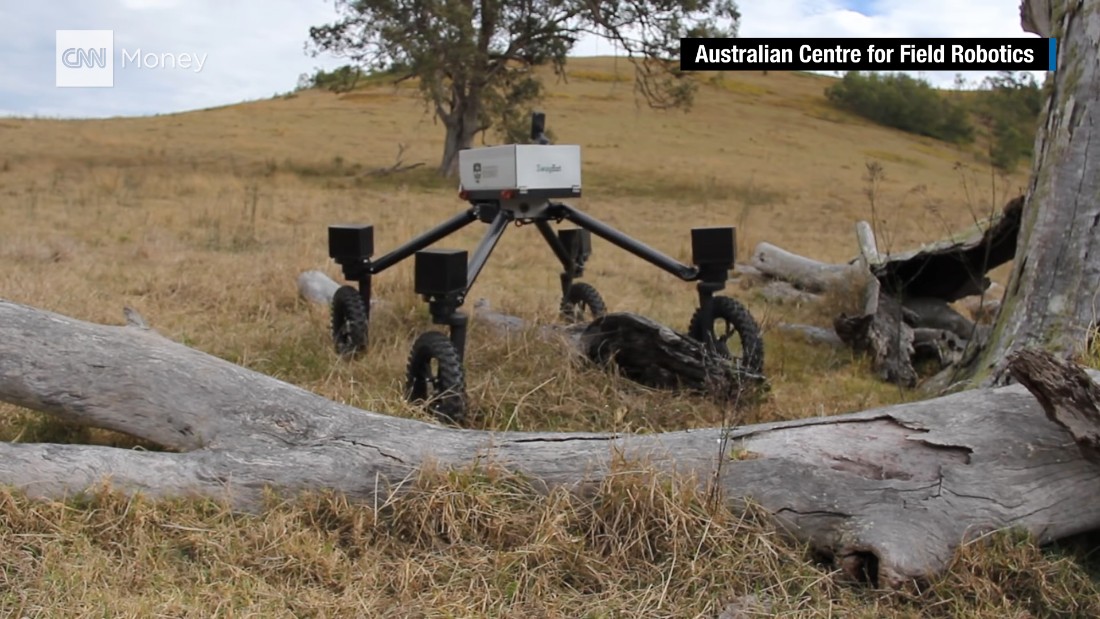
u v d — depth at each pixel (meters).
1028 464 3.61
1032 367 3.48
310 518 3.60
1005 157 36.22
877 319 7.60
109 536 3.40
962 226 20.72
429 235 6.43
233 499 3.64
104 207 15.74
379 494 3.69
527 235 15.41
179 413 3.98
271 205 17.84
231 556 3.35
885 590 3.29
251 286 8.67
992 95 15.43
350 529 3.59
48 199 16.59
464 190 6.39
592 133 44.22
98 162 28.20
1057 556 3.54
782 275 10.74
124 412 3.99
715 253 5.79
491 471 3.69
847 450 3.72
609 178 30.95
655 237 16.83
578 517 3.58
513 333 6.43
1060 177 5.78
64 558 3.24
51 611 2.94
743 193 28.08
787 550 3.48
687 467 3.72
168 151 33.00
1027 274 5.79
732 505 3.60
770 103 66.56
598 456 3.77
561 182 6.02
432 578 3.32
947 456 3.66
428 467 3.69
